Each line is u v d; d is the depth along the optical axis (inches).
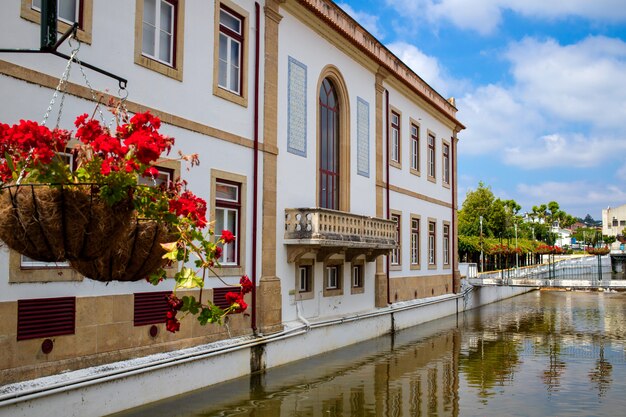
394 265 789.9
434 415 369.4
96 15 351.3
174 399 373.7
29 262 310.8
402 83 818.8
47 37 168.4
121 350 359.9
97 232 151.2
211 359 414.3
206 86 442.3
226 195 468.1
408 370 512.1
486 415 371.2
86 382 313.0
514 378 486.6
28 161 149.3
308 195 585.3
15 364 298.7
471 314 1051.3
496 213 2155.5
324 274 605.6
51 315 317.4
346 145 664.4
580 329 828.0
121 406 337.7
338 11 644.7
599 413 379.2
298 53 572.1
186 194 188.4
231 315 458.3
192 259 419.8
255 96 500.4
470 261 1711.4
